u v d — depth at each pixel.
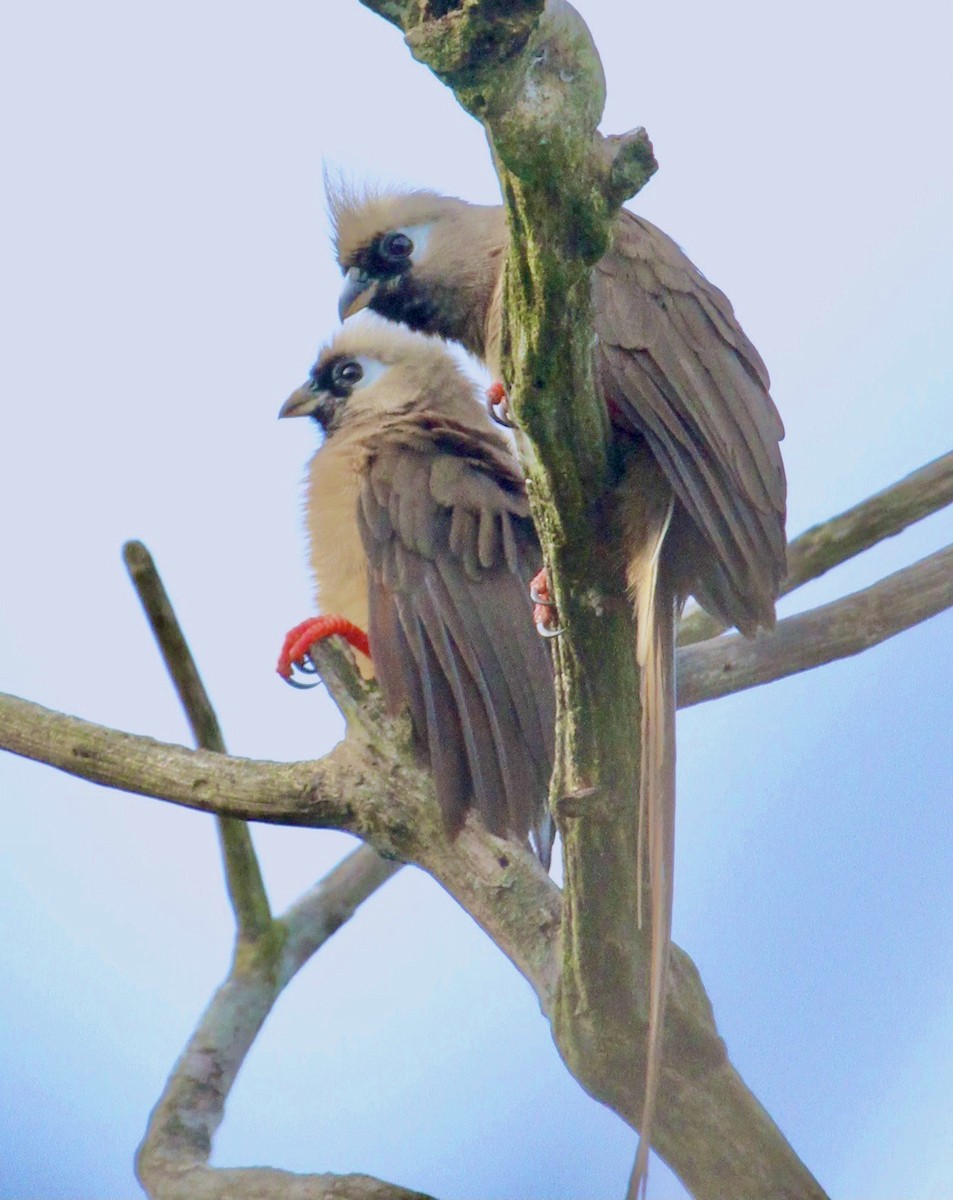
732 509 8.56
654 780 7.54
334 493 12.29
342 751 9.27
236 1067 9.47
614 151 6.38
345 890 10.38
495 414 9.94
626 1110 8.05
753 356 9.35
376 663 10.18
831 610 10.45
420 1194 7.30
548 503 7.45
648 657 7.72
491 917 8.67
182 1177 8.59
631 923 7.80
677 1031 7.85
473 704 9.94
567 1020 8.02
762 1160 7.82
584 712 7.73
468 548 10.82
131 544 9.55
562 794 7.82
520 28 5.89
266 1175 8.42
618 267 9.01
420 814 9.00
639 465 8.73
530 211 6.41
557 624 8.25
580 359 6.96
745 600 8.54
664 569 8.67
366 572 11.13
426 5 6.07
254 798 9.07
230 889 10.05
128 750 9.30
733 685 10.33
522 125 6.13
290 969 10.06
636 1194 6.34
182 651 9.68
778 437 9.22
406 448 12.04
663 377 8.76
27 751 9.47
